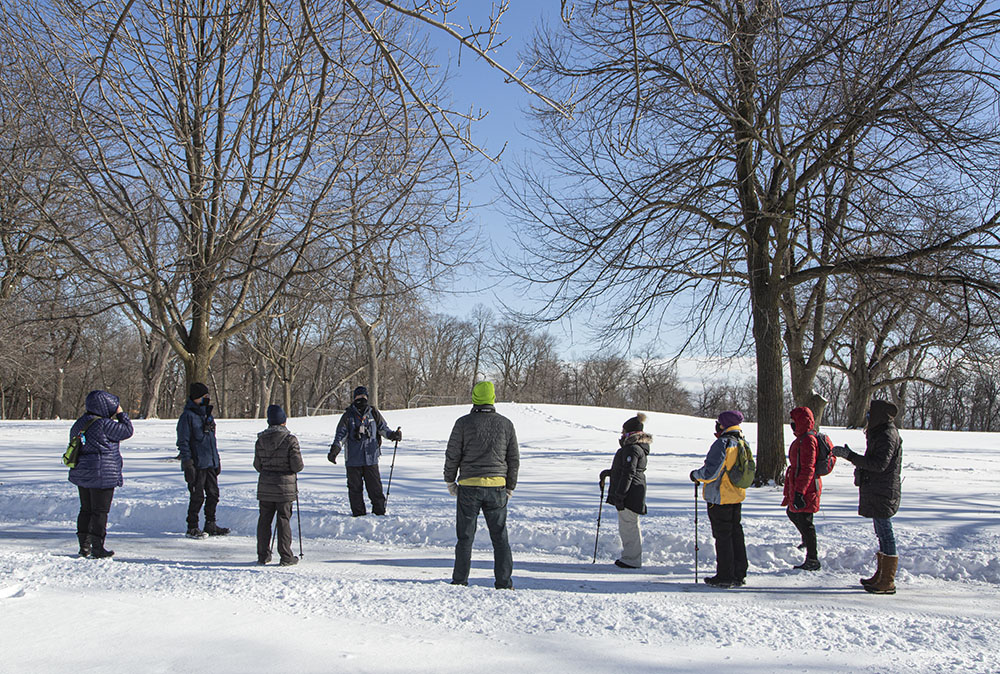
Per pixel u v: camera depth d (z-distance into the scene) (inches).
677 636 189.0
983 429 2802.7
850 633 197.3
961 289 490.3
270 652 164.2
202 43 460.8
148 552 317.1
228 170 398.0
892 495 261.3
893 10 436.5
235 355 2260.1
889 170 504.1
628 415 1398.9
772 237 559.8
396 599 217.2
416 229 421.1
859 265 490.3
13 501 429.7
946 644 190.7
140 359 2268.7
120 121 408.8
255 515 383.9
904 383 1514.5
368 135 400.8
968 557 294.2
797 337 769.6
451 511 385.4
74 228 487.2
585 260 555.2
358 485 378.3
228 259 444.5
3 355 1252.5
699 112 526.3
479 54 176.1
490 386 256.4
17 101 406.6
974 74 457.7
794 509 289.0
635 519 300.8
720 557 265.4
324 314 1278.3
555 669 159.5
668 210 523.5
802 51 474.6
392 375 2516.0
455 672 154.9
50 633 175.5
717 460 263.3
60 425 1135.6
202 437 359.9
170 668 152.7
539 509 389.1
